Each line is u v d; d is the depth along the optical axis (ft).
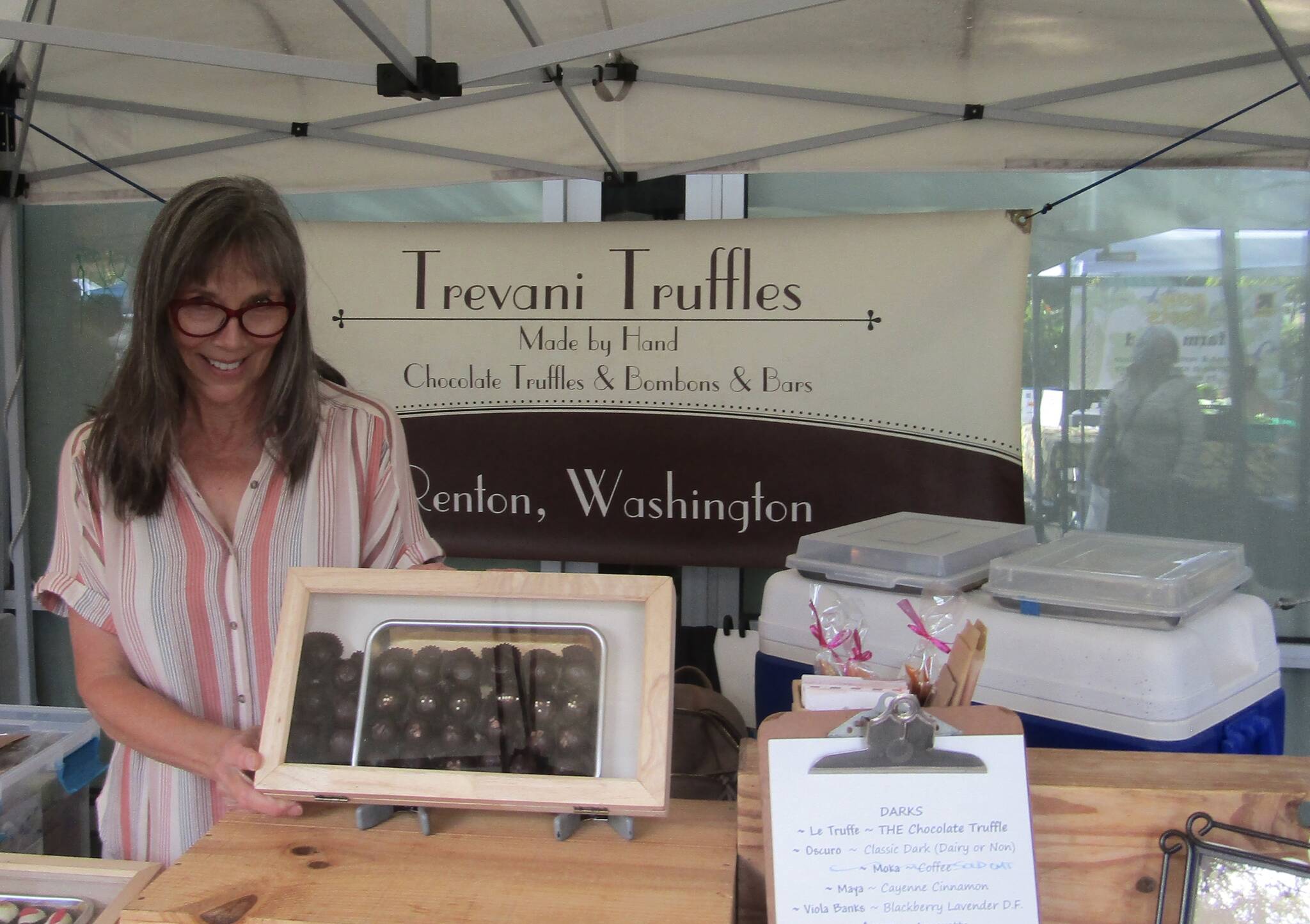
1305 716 9.07
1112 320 9.11
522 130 8.14
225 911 2.74
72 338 10.36
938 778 2.62
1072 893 2.94
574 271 8.81
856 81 7.45
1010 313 8.21
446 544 9.15
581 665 3.11
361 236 8.92
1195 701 4.14
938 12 6.58
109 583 4.06
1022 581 4.63
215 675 4.13
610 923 2.67
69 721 6.27
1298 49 6.62
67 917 3.41
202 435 4.12
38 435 10.44
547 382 8.93
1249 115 7.09
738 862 3.06
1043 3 6.40
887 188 9.52
